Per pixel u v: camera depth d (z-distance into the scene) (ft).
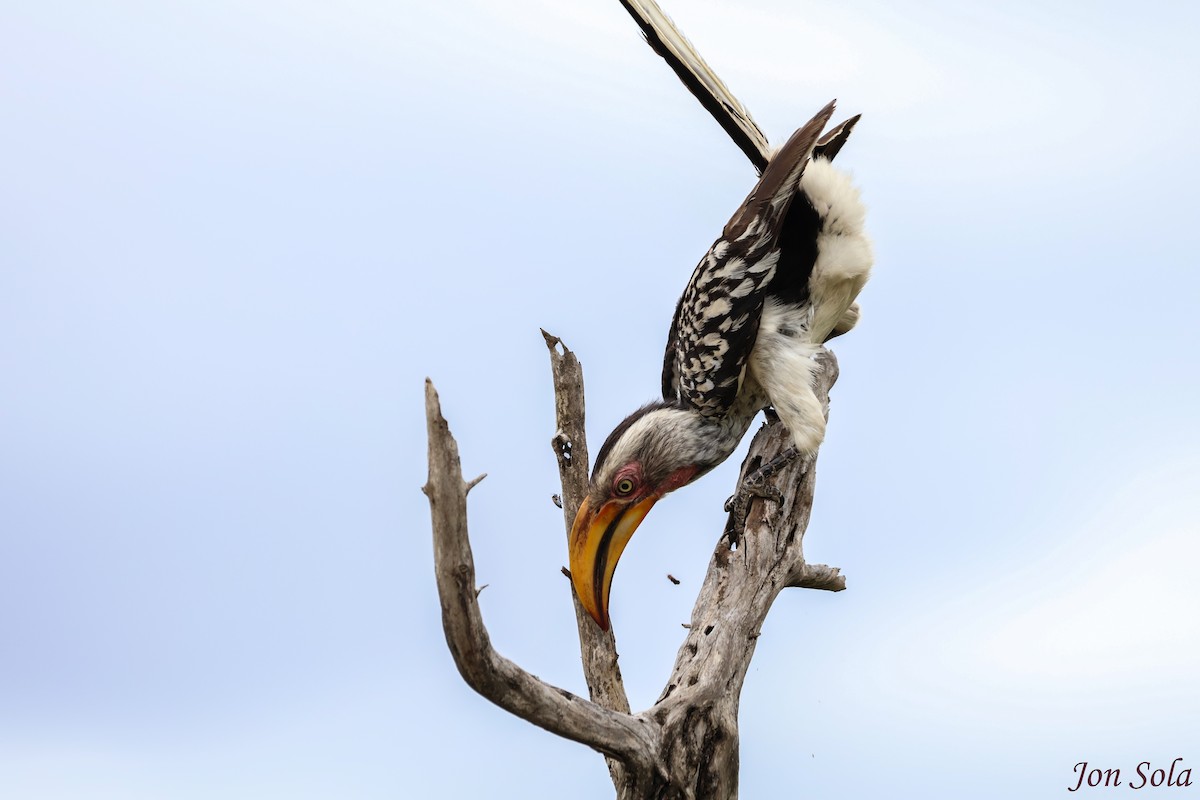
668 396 38.78
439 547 20.57
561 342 36.81
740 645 31.71
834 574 38.22
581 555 34.99
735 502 35.32
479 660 21.38
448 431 20.42
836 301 37.45
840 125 37.73
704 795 28.53
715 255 34.99
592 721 24.38
